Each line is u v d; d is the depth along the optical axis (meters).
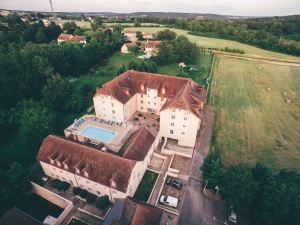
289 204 45.09
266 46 174.88
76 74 120.62
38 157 58.41
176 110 66.75
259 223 48.84
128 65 133.62
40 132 70.44
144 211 43.22
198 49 146.25
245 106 96.44
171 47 137.38
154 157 68.12
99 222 51.16
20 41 141.12
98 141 70.25
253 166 65.06
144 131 63.94
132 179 53.22
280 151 71.44
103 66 135.25
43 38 162.38
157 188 58.44
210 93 106.19
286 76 127.94
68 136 71.12
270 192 47.19
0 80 81.06
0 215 51.88
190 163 66.12
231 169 54.22
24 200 57.12
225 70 134.62
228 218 51.56
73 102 87.88
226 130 80.50
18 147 71.44
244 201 49.44
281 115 90.94
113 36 174.38
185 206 54.38
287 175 53.31
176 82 82.88
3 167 63.72
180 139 72.19
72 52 120.44
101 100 79.88
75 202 55.41
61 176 59.12
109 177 51.84
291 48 165.50
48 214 54.38
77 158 55.50
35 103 78.81
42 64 97.44
